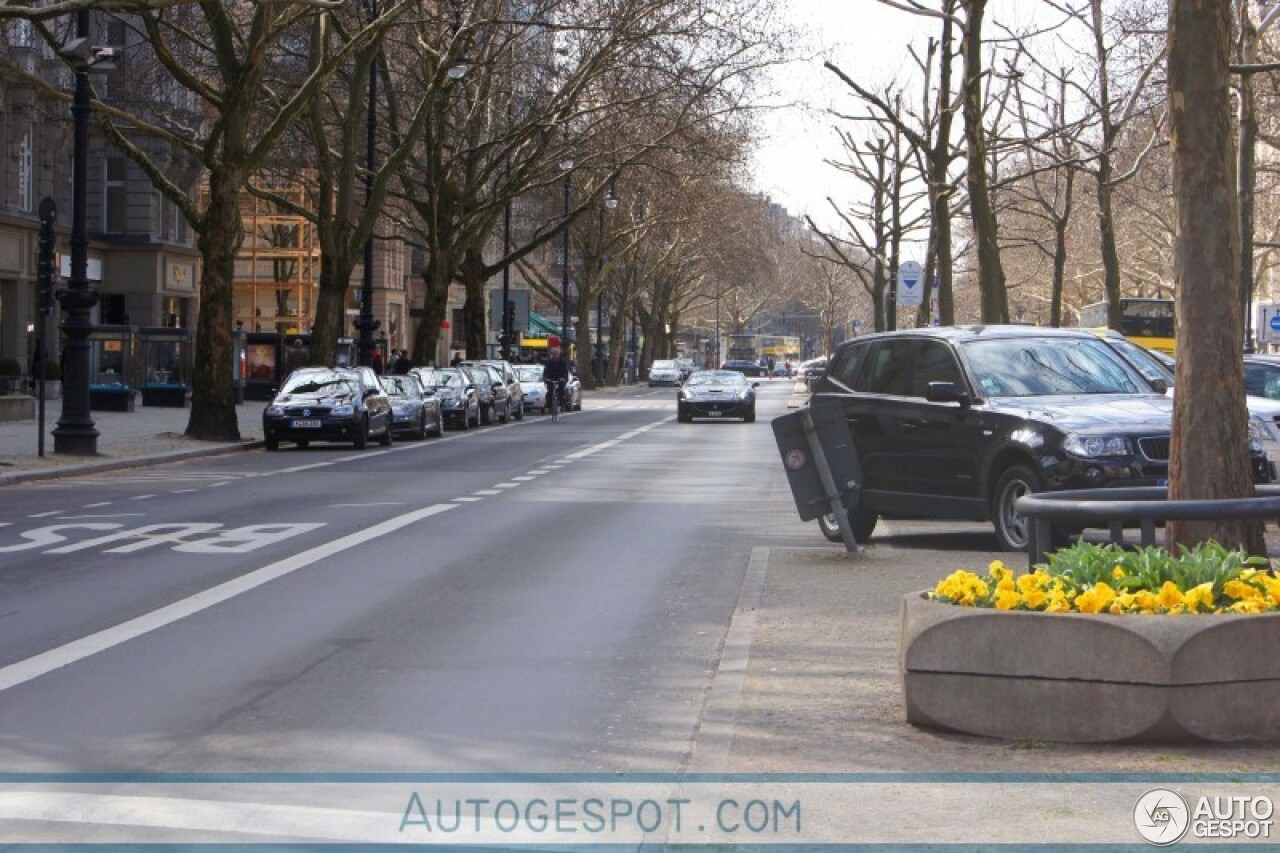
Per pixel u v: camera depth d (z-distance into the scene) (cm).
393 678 969
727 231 9694
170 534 1752
